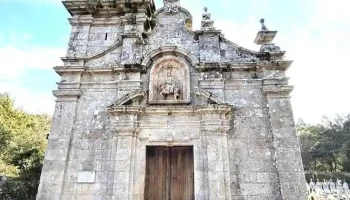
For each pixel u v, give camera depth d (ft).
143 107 41.37
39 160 85.20
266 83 42.47
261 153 38.78
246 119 40.98
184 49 45.37
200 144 39.83
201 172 38.09
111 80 45.62
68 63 47.50
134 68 45.03
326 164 170.81
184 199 38.09
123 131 40.65
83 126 42.42
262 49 45.55
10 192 65.98
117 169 38.58
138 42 47.73
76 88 44.73
